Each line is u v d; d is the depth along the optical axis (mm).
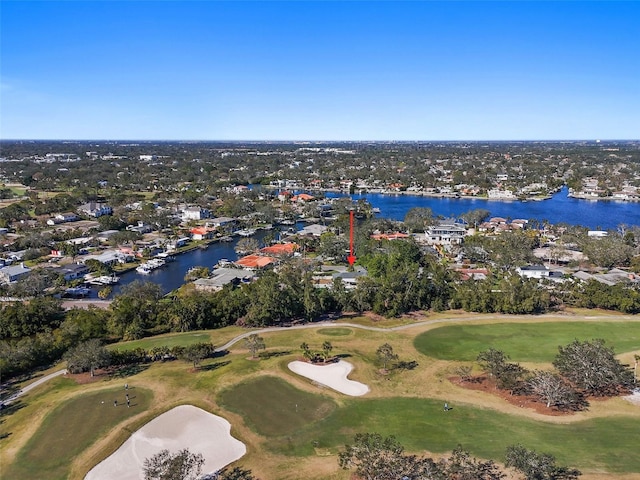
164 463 55688
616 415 72125
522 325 112375
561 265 174625
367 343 102750
